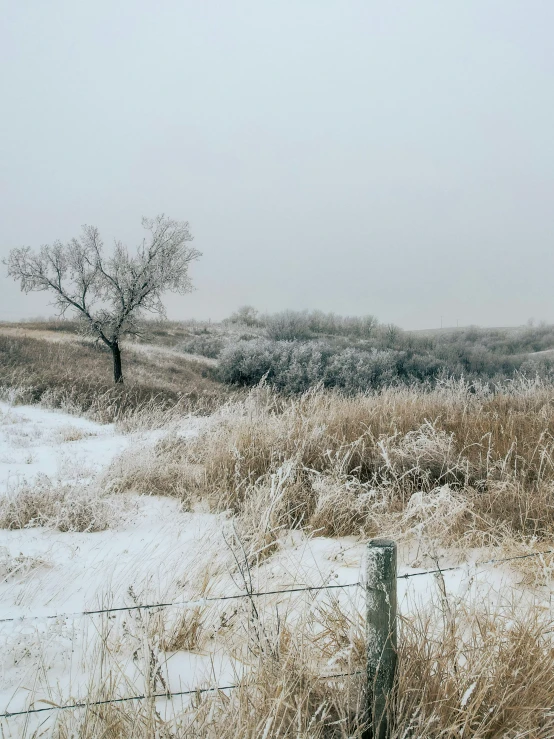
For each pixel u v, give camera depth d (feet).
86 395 69.72
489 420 23.22
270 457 22.03
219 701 8.02
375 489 18.08
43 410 63.67
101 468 30.40
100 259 88.17
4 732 7.57
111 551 16.15
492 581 12.32
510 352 196.13
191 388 88.53
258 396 31.73
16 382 74.79
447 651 8.57
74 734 7.41
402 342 190.60
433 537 14.65
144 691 8.07
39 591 12.99
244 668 8.64
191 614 10.57
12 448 38.81
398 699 7.56
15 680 8.98
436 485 18.71
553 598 11.28
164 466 25.34
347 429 24.16
